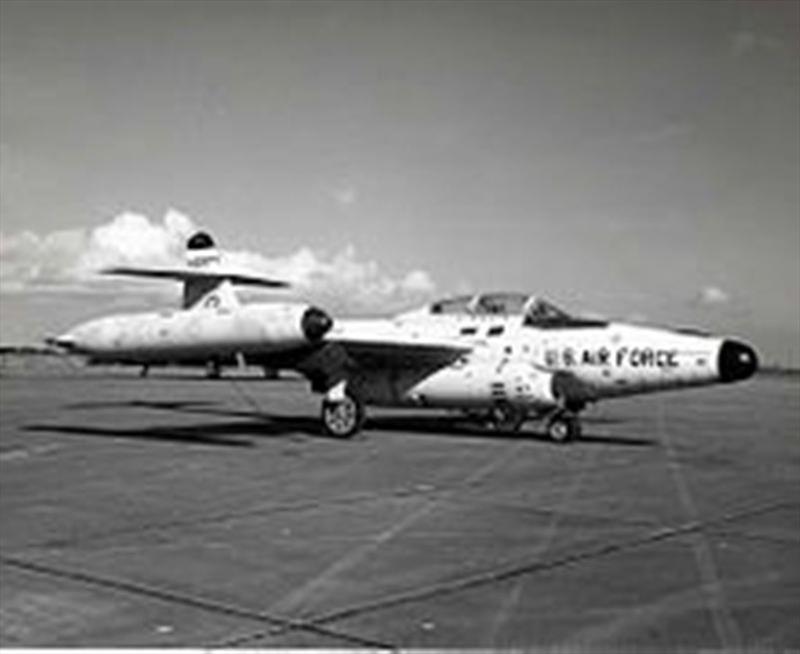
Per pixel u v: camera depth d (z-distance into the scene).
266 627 6.64
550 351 20.44
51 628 6.55
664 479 15.05
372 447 19.84
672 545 9.70
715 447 20.69
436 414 31.16
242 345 18.92
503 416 23.05
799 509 12.09
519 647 6.22
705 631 6.59
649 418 32.16
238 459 17.42
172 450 19.02
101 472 15.42
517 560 8.90
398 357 21.45
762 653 6.10
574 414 21.20
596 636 6.46
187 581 7.95
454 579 8.10
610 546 9.61
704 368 18.97
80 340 20.67
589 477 15.23
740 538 10.10
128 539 9.77
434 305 22.39
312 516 11.29
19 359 123.00
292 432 23.38
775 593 7.68
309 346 18.98
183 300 22.89
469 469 16.12
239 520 10.97
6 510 11.55
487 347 21.03
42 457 17.62
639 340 19.61
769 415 34.56
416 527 10.61
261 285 22.34
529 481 14.65
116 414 29.91
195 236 25.70
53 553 9.04
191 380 79.44
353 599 7.42
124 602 7.25
